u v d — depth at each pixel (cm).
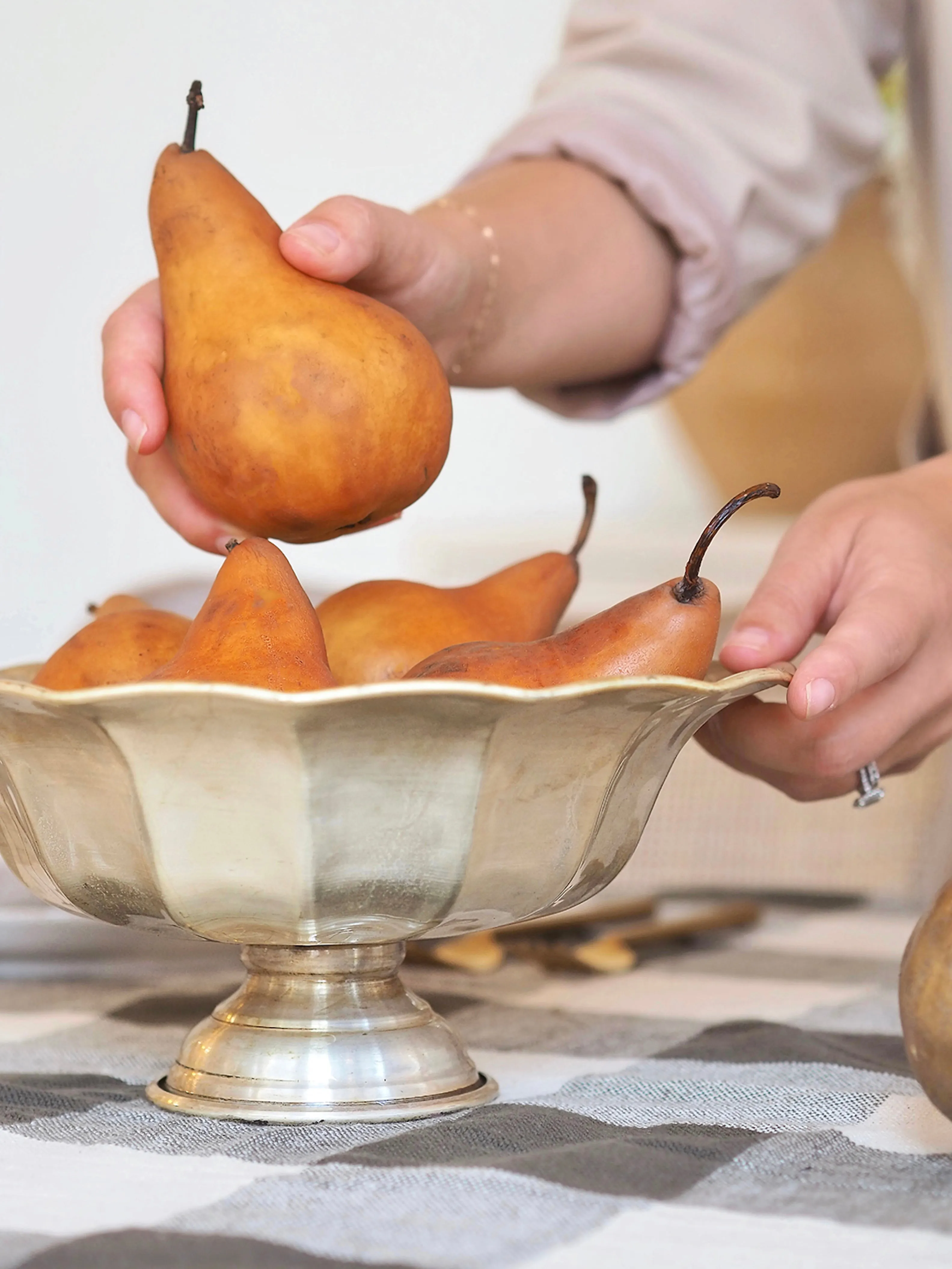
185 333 80
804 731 87
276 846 74
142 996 99
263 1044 80
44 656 276
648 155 114
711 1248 67
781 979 102
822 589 88
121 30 270
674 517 270
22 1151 75
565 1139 76
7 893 107
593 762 76
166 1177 72
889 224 187
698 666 76
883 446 194
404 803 74
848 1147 75
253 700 70
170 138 271
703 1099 81
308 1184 71
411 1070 80
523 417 274
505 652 75
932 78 122
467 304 98
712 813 145
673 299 117
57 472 275
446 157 275
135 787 74
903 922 119
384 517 82
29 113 270
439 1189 71
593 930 109
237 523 81
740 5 123
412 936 77
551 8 270
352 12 271
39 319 273
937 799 139
